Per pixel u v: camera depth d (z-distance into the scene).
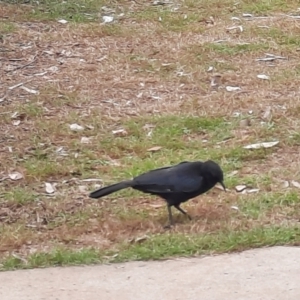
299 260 8.70
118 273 8.54
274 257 8.78
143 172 11.25
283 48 17.27
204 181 9.66
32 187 11.05
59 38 17.83
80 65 16.23
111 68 16.03
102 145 12.42
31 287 8.27
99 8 20.53
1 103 14.23
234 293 8.03
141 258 8.85
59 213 10.23
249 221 9.68
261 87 14.99
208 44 17.44
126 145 12.38
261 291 8.05
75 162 11.83
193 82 15.30
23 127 13.20
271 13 20.16
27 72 15.87
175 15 19.89
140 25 19.02
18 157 12.07
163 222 9.83
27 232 9.66
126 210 10.19
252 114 13.61
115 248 9.13
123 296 8.03
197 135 12.85
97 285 8.28
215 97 14.48
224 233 9.33
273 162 11.70
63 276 8.50
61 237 9.50
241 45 17.34
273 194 10.46
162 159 11.77
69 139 12.71
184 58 16.58
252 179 10.96
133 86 15.12
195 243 9.05
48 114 13.79
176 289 8.14
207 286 8.19
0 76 15.62
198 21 19.48
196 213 10.02
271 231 9.30
